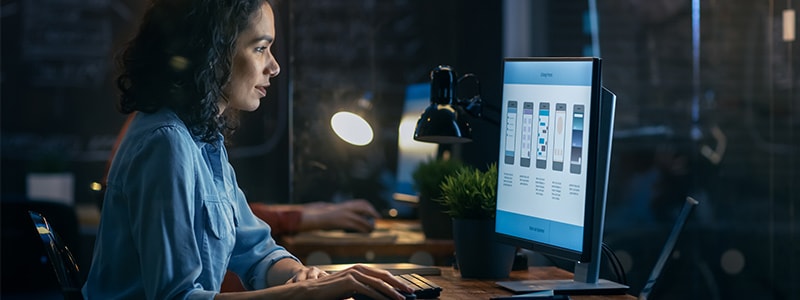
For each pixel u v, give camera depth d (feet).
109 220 5.79
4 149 22.94
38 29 22.80
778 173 11.57
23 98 22.94
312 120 12.20
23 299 17.81
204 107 5.95
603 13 12.35
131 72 5.99
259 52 6.28
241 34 6.15
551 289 6.41
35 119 23.03
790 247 11.44
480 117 7.65
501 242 6.93
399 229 11.63
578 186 6.13
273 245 7.21
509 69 6.98
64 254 5.93
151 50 5.97
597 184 6.56
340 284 5.58
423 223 10.41
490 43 11.83
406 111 12.03
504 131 7.00
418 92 11.44
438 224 10.27
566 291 6.38
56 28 22.81
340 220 11.01
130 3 22.82
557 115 6.39
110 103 23.26
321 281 5.67
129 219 5.62
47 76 22.95
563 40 12.17
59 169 22.47
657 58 12.48
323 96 12.35
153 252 5.45
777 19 11.44
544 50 12.09
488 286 6.76
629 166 12.44
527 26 11.87
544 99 6.55
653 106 12.48
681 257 12.06
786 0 11.33
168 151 5.57
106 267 5.78
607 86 12.55
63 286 5.68
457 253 7.25
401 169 12.03
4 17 22.70
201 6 5.95
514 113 6.89
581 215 6.08
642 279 12.12
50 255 5.74
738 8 11.84
